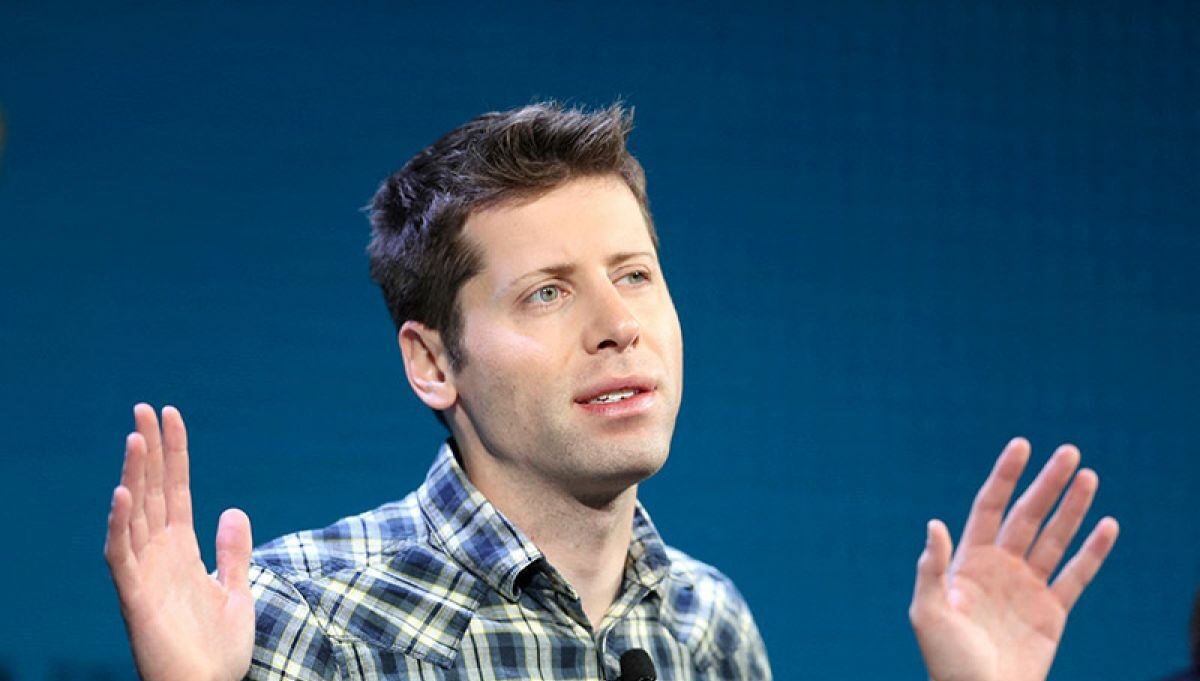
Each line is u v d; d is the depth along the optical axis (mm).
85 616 11156
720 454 12977
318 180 12062
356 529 6324
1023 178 13938
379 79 12250
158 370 11562
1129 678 13711
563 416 5844
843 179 13500
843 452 13273
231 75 11906
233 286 11805
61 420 11297
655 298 6086
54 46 11484
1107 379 13977
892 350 13500
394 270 6359
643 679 6043
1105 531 5777
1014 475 5805
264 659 5762
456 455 6438
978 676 5617
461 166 6145
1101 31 14203
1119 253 14117
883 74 13680
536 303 5941
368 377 12062
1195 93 14344
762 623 12906
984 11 13945
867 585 13172
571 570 6199
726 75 13234
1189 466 14047
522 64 12594
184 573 5152
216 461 11617
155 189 11664
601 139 6113
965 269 13742
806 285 13328
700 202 13102
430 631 5977
